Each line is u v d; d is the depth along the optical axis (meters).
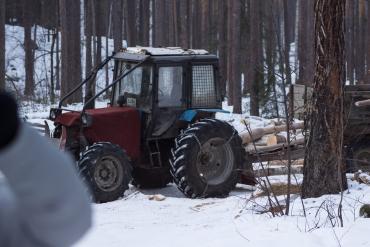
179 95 15.59
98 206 13.41
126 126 15.29
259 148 16.56
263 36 41.25
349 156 18.11
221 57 51.53
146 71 15.45
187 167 14.63
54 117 15.21
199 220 11.23
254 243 8.62
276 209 10.62
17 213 1.48
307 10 45.69
